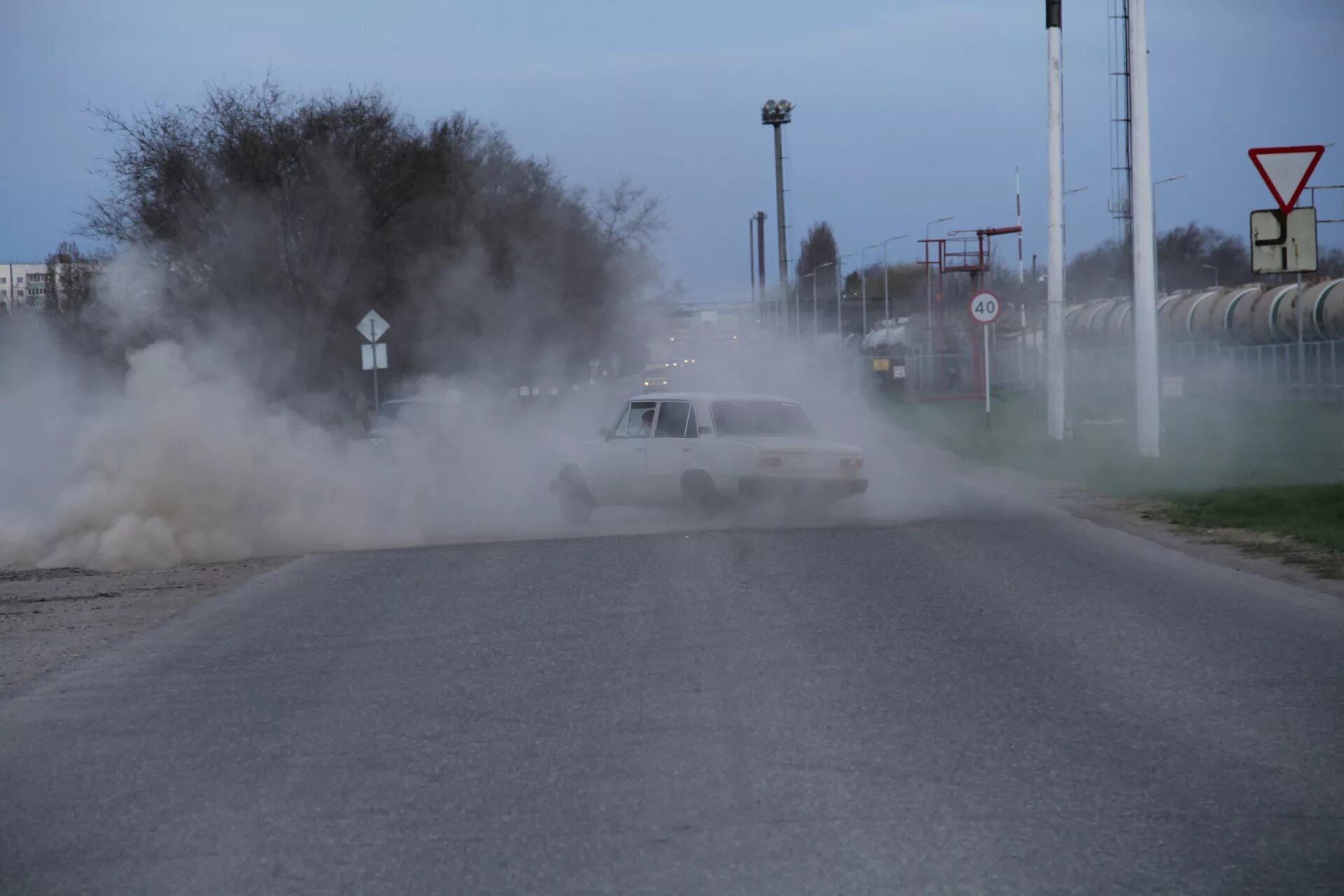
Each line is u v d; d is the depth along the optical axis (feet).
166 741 38.70
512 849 28.86
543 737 37.63
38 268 245.24
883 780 32.76
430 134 242.58
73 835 30.73
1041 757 34.35
